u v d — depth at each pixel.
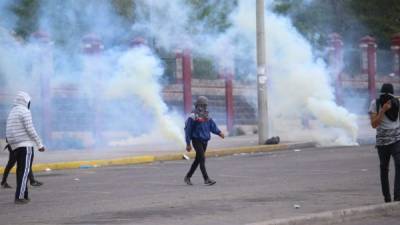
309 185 27.77
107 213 22.08
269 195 25.06
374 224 19.75
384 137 22.14
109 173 35.56
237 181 30.00
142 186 29.19
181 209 22.36
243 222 19.48
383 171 22.45
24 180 24.62
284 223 18.75
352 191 25.67
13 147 24.75
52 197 26.42
